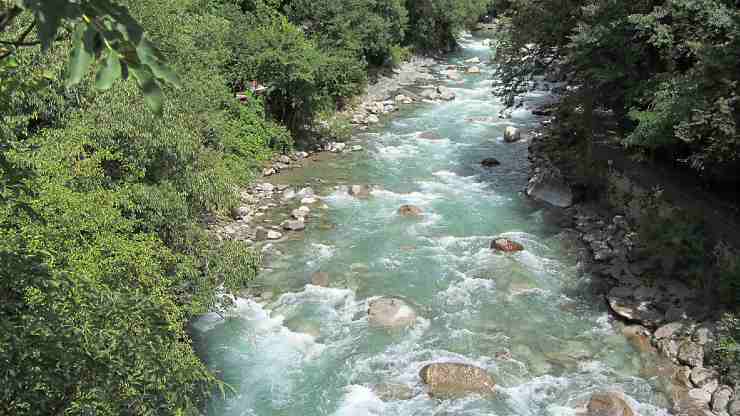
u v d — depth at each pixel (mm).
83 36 2875
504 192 23891
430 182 24891
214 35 24469
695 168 18844
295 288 17047
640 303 15922
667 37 17828
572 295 16844
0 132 5430
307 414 12461
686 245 16250
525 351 14492
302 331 15172
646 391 13078
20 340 5391
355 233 20312
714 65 14609
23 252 5820
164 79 3074
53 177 11109
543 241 19922
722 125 14664
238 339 14805
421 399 12852
